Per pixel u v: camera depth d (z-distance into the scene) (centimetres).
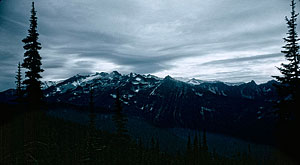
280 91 2588
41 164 3694
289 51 2578
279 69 2647
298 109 2392
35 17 3000
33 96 2947
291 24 2641
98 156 4791
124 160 5100
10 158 3334
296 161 2212
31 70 2948
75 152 5300
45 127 4888
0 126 3922
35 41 2970
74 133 7888
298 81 2453
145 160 7731
